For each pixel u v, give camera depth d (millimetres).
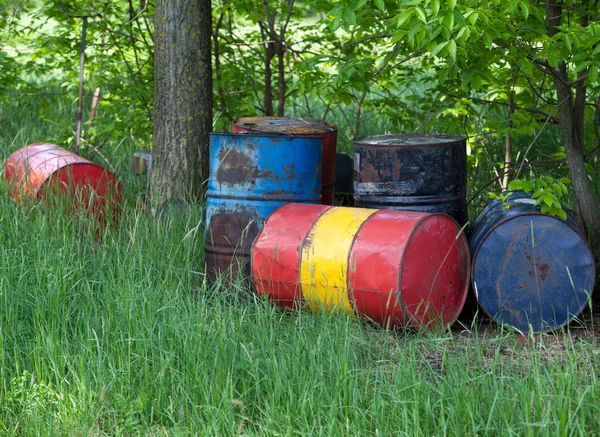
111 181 7266
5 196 6641
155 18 7320
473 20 4820
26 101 10398
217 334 4551
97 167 7188
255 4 8875
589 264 5316
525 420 3607
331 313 5047
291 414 3828
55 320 4820
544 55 6012
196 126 7312
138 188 7914
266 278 5438
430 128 7605
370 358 4617
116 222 7031
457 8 5047
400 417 3830
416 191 5699
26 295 5074
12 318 4805
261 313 5051
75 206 6820
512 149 9141
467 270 5520
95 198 6984
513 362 4578
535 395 3764
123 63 9820
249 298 5340
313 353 4223
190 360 4254
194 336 4457
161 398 4117
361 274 5105
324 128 6871
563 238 5316
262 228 5539
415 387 3881
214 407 3838
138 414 4062
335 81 6395
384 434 3658
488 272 5379
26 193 6816
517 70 7023
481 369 4211
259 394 4129
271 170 5797
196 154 7324
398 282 5020
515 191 6109
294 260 5316
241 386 4242
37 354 4379
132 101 8766
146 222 6332
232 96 9039
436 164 5699
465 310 5938
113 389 4168
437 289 5273
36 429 3799
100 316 4949
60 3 8336
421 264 5148
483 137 8297
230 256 5848
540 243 5324
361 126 11633
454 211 5824
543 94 8484
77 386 4137
